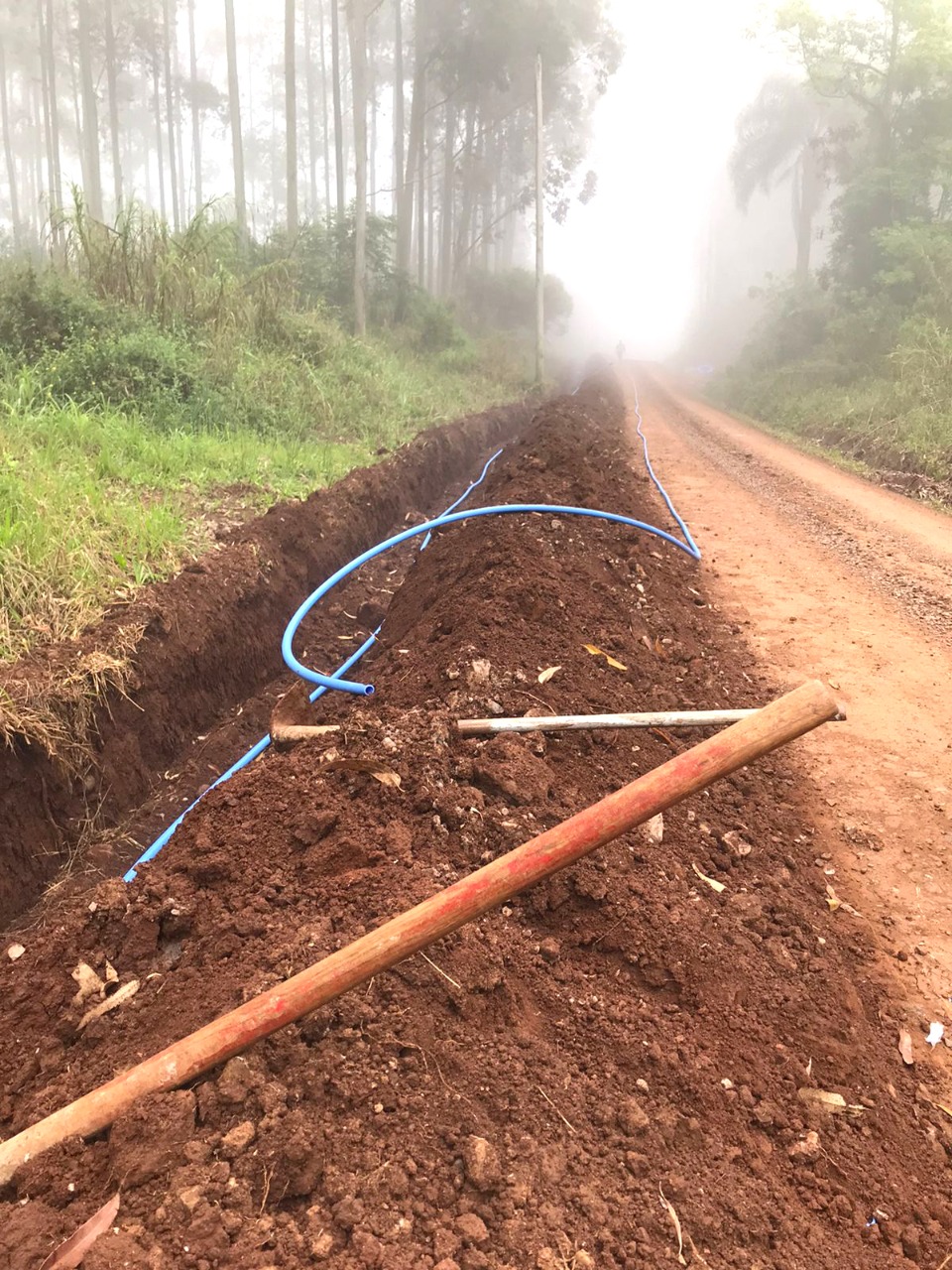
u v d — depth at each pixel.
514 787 2.99
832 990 2.61
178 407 8.58
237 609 5.72
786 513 9.92
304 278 20.03
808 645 5.73
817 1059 2.33
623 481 10.47
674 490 11.08
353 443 10.59
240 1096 1.80
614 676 4.48
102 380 8.19
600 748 3.68
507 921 2.54
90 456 6.66
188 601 5.23
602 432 15.34
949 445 12.23
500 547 5.49
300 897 2.49
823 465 14.23
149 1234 1.55
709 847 3.25
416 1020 2.06
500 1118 1.89
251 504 6.88
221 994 2.12
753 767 4.04
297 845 2.71
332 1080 1.87
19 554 4.54
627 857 2.93
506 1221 1.66
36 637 4.33
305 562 6.92
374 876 2.51
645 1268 1.63
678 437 17.41
